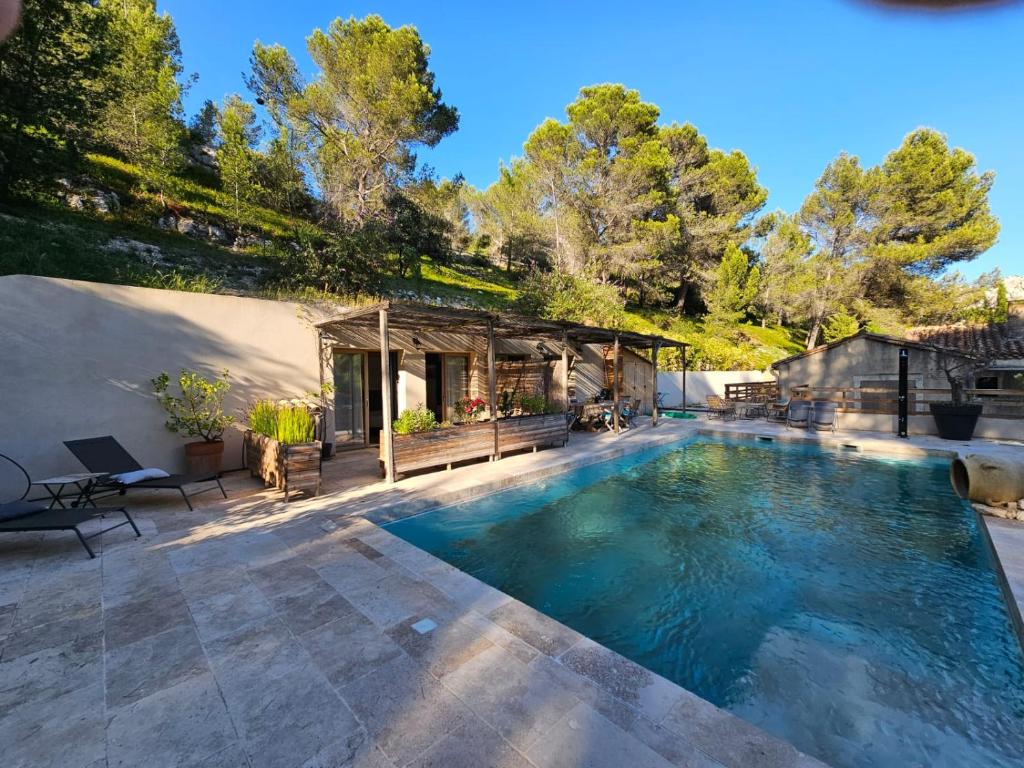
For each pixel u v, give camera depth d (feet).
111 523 15.12
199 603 9.89
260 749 6.01
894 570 14.02
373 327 29.17
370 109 56.90
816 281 88.53
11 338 17.11
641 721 6.43
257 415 21.29
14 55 28.55
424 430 22.25
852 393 42.50
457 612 9.49
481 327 30.09
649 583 13.32
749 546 15.93
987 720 8.04
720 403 51.31
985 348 48.47
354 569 11.59
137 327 20.18
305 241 38.68
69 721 6.49
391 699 6.91
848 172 87.25
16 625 9.00
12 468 17.04
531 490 22.03
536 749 5.94
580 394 48.93
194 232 50.49
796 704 8.48
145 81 53.16
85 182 45.96
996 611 11.62
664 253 87.20
